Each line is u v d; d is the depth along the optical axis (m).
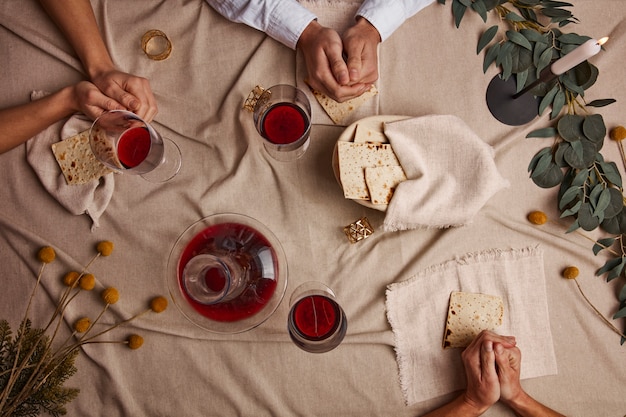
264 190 1.07
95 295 1.05
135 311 1.05
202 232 0.96
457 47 1.09
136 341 1.03
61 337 1.04
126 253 1.06
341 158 1.01
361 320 1.05
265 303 0.96
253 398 1.05
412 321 1.05
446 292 1.06
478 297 1.05
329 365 1.05
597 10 1.12
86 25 1.07
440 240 1.06
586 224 1.06
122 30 1.10
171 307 1.05
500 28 1.10
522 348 1.05
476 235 1.07
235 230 0.97
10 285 1.06
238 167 1.07
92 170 1.05
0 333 0.95
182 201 1.07
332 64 1.01
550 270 1.07
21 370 0.91
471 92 1.09
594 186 1.07
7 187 1.08
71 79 1.10
